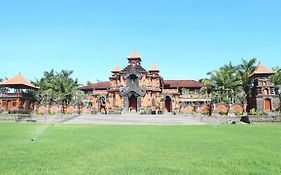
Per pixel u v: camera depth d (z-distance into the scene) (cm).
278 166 1014
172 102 6506
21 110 5434
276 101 4944
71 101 7244
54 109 5862
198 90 7125
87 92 7512
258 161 1093
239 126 3173
